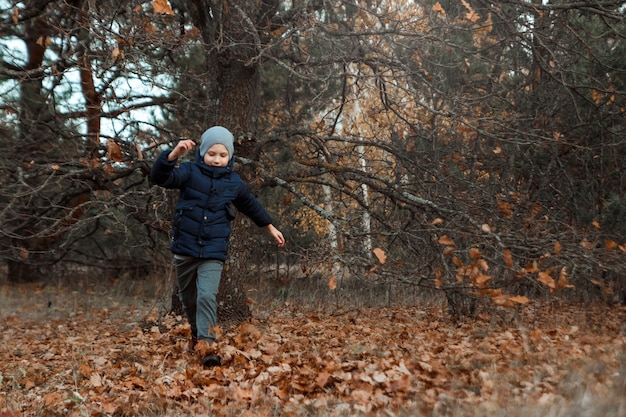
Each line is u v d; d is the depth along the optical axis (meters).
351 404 4.08
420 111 9.07
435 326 7.91
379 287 11.86
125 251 16.33
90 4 7.09
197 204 5.55
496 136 8.23
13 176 10.02
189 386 4.86
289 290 12.27
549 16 8.70
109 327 9.77
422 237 7.94
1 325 10.65
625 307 8.91
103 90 8.95
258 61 7.97
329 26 7.84
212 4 8.34
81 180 9.76
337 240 8.07
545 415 3.36
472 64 10.25
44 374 6.14
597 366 4.28
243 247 8.85
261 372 5.04
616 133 8.97
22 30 11.38
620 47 9.59
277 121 13.86
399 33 7.59
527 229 6.86
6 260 16.50
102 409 4.44
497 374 4.37
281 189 13.77
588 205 9.67
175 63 11.74
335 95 12.55
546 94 9.66
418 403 3.84
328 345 6.34
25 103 11.25
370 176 8.59
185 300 5.95
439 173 8.25
